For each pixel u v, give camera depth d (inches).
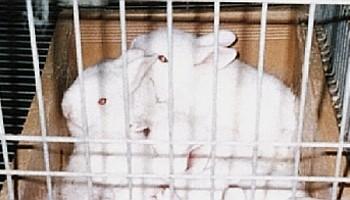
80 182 46.3
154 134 44.4
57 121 49.3
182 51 49.8
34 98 48.1
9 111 58.4
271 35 57.9
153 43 49.8
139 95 46.1
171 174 34.5
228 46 52.5
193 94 49.7
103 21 57.7
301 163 48.5
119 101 44.9
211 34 52.1
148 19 58.2
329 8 52.9
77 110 44.5
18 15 65.8
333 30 52.1
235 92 50.9
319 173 42.9
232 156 46.1
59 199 45.8
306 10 56.5
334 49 51.6
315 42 53.6
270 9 57.7
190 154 44.4
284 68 58.2
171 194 36.0
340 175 41.4
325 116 46.5
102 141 33.1
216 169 44.6
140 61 46.1
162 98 48.0
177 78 49.5
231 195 43.4
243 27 58.4
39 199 43.4
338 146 33.2
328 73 52.1
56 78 50.8
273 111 51.1
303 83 31.3
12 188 36.1
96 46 58.1
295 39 56.4
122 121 44.5
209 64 50.8
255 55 58.8
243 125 50.5
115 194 44.7
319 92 48.5
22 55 63.6
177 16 58.5
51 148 46.3
